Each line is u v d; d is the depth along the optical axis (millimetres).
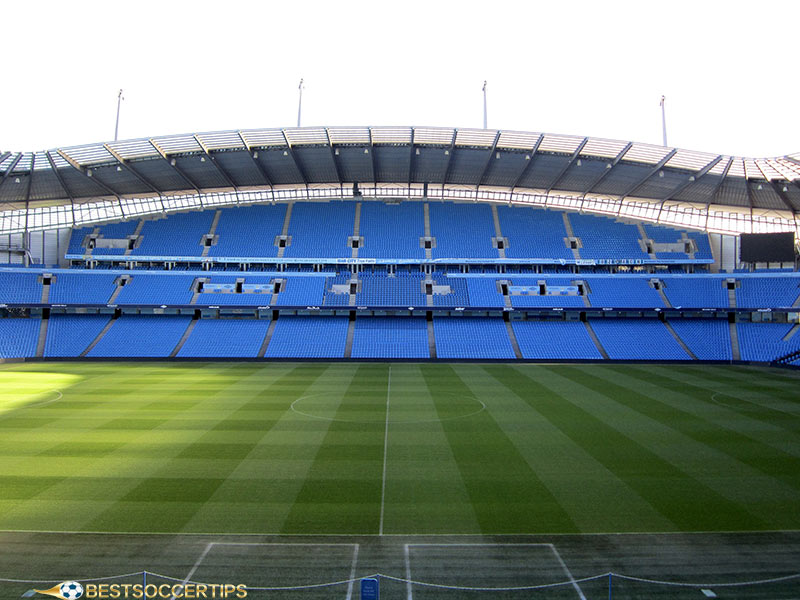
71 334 57812
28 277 61562
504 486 19594
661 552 14875
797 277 59875
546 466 21734
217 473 20781
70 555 14539
